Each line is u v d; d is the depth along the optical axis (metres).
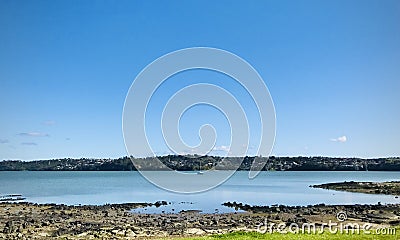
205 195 81.94
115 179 170.12
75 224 42.69
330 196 80.19
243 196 79.56
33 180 159.38
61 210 55.88
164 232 37.78
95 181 151.12
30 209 57.12
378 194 85.31
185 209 56.66
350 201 69.62
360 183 112.25
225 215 49.88
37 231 38.34
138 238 34.91
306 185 115.75
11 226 41.06
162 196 80.19
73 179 169.00
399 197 77.94
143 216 49.28
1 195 85.88
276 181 142.00
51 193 91.12
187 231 38.28
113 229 39.09
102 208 57.84
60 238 34.97
